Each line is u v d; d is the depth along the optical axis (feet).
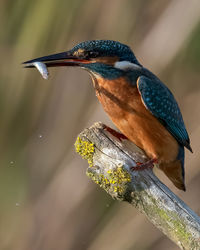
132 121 29.58
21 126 42.93
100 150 24.02
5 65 42.45
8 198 44.39
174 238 22.49
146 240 42.45
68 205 42.04
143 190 22.88
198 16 40.19
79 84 41.24
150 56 40.88
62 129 41.60
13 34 42.50
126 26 41.06
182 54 42.09
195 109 44.09
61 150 41.96
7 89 42.60
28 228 43.60
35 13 41.57
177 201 22.71
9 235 44.29
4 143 43.60
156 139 30.07
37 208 43.21
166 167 31.91
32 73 42.09
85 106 40.96
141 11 41.19
